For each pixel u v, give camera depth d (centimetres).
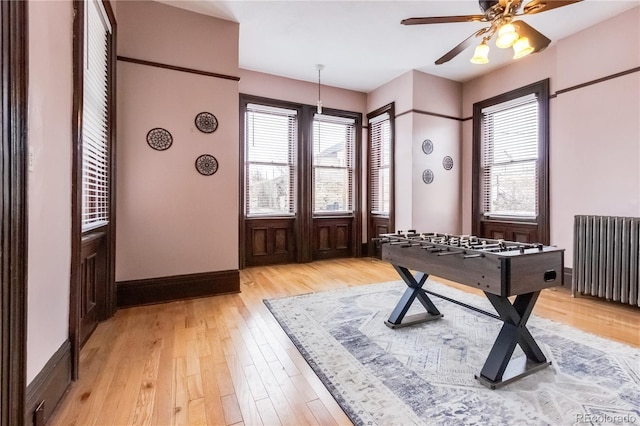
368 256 568
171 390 168
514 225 435
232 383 175
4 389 109
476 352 210
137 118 301
